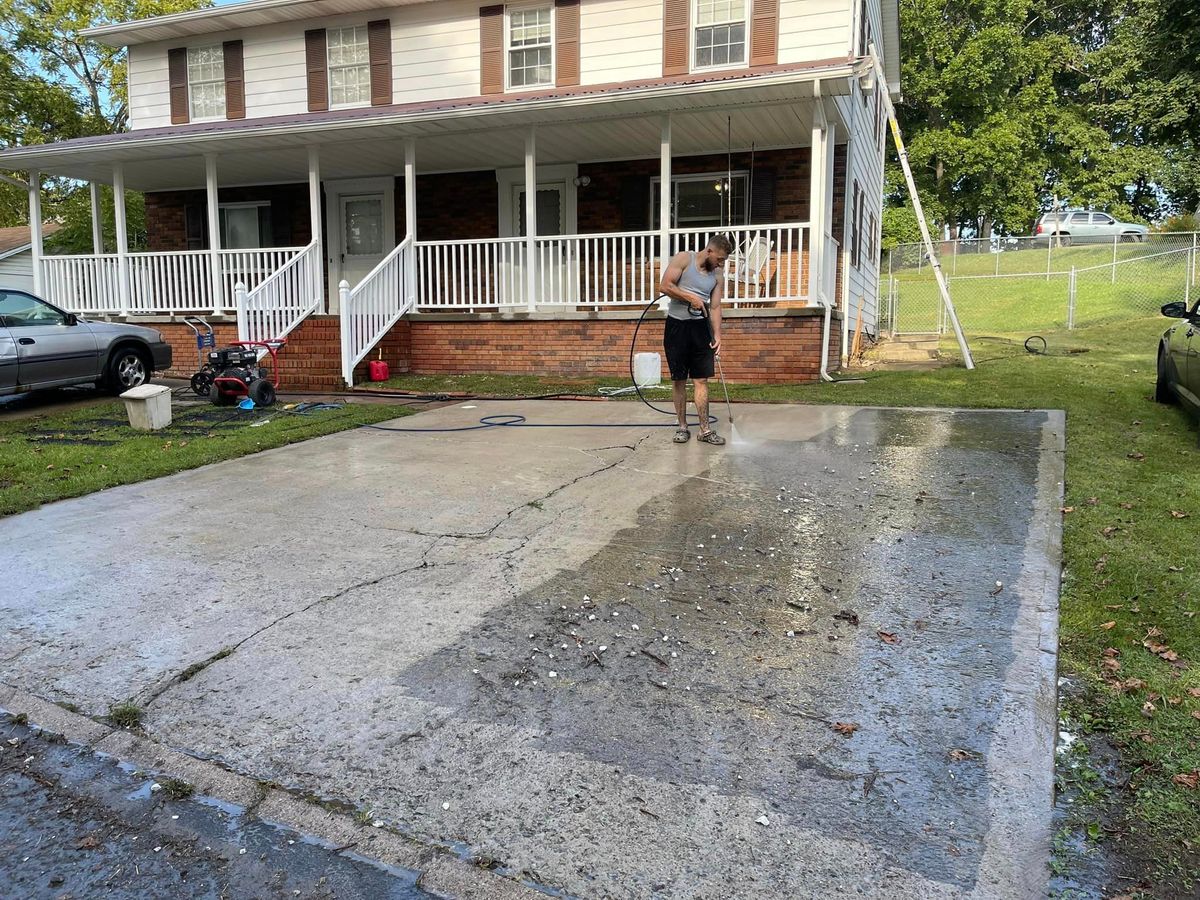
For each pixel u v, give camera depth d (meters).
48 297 14.35
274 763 2.64
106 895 2.12
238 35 15.68
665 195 10.93
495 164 14.26
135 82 16.55
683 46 13.02
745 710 2.87
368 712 2.90
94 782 2.59
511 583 3.99
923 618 3.52
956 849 2.20
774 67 12.27
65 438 7.72
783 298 10.61
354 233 15.72
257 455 6.90
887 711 2.83
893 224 32.94
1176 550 4.14
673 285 6.60
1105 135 34.38
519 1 13.88
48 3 27.25
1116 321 18.09
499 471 6.12
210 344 10.90
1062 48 34.72
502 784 2.50
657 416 8.29
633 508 5.12
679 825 2.31
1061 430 6.88
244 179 15.66
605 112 10.83
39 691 3.09
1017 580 3.86
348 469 6.31
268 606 3.78
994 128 32.56
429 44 14.52
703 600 3.76
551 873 2.15
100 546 4.62
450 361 12.30
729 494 5.36
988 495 5.14
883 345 15.68
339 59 15.15
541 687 3.05
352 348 11.17
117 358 10.55
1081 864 2.14
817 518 4.83
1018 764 2.54
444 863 2.19
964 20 33.75
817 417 7.90
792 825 2.30
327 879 2.16
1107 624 3.39
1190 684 2.96
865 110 15.64
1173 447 6.28
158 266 13.57
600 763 2.59
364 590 3.94
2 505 5.31
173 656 3.32
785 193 12.91
